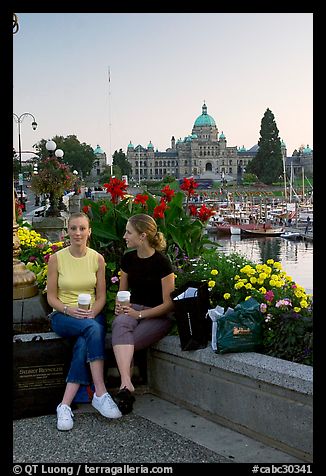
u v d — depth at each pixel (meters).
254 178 147.00
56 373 4.93
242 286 5.48
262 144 147.12
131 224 5.31
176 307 4.95
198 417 4.89
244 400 4.47
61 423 4.59
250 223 69.19
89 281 5.27
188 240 7.36
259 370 4.27
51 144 22.50
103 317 5.36
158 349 5.30
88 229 5.34
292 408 4.09
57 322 5.07
